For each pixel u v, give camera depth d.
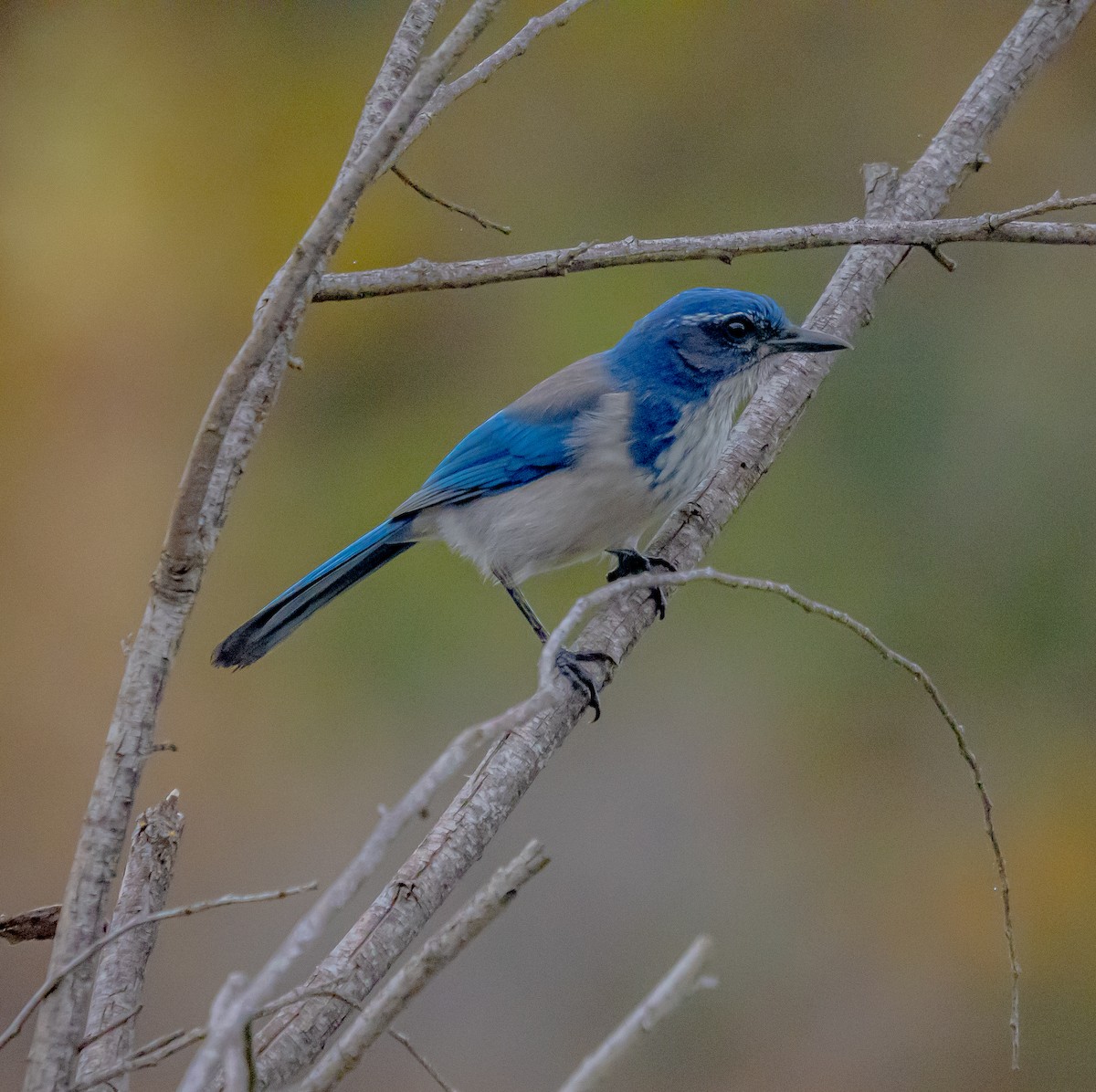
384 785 14.84
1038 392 13.94
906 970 13.83
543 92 15.16
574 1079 3.95
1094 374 13.84
